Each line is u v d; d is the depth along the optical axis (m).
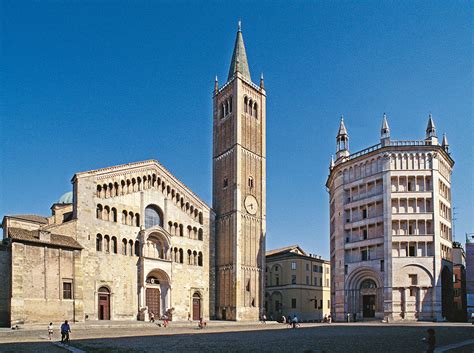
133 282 81.44
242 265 95.44
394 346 38.03
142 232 83.88
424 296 86.56
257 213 102.44
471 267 99.56
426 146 91.62
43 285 65.50
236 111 102.69
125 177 83.88
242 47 110.94
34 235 67.19
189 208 95.00
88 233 76.00
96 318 74.56
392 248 88.88
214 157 108.44
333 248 110.38
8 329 58.62
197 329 67.75
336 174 105.06
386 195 91.31
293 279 127.56
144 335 53.81
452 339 45.47
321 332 57.84
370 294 92.69
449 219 97.50
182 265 90.62
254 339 46.84
